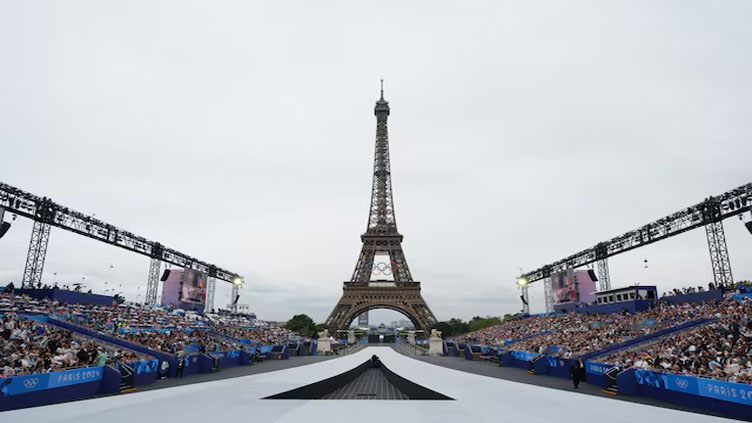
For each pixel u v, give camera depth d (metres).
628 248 70.19
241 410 18.70
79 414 17.67
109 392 27.70
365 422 16.12
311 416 17.33
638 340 41.81
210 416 17.25
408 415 17.66
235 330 80.12
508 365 54.94
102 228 66.31
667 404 23.86
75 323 45.56
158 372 36.28
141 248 75.50
